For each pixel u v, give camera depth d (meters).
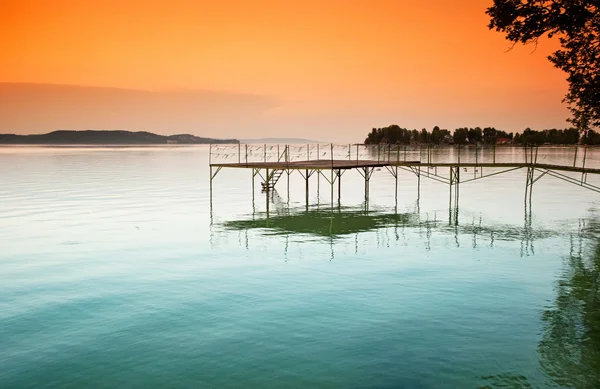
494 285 16.61
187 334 12.73
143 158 122.06
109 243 23.66
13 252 21.80
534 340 12.16
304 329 12.95
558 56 26.91
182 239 24.67
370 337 12.41
